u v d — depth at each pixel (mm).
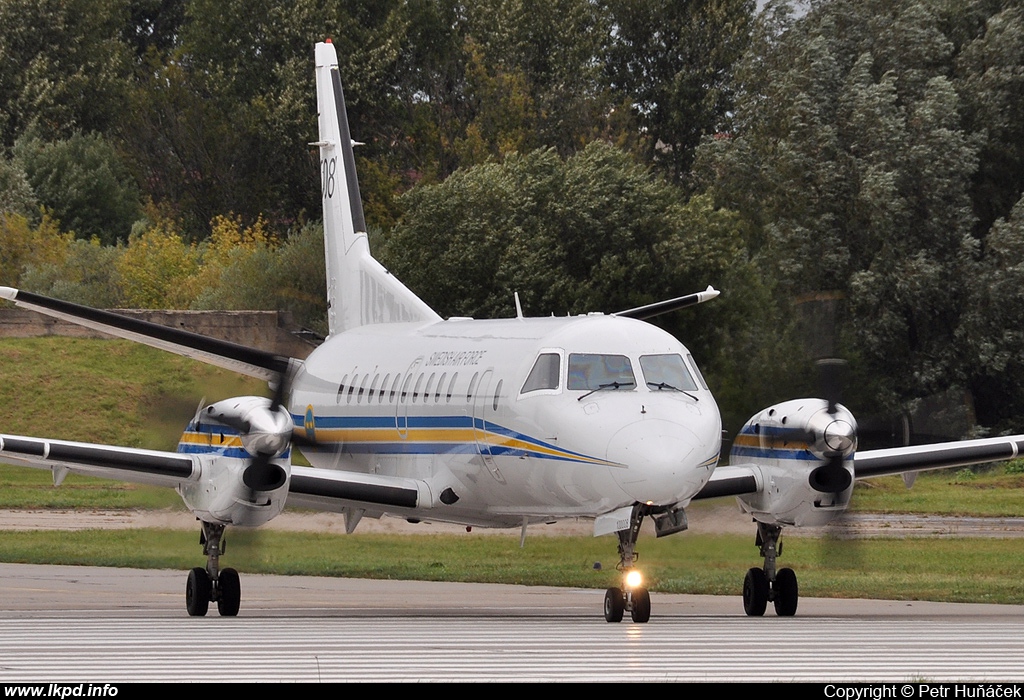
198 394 57156
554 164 155250
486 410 52781
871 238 154125
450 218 155500
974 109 156250
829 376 52438
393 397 60844
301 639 40281
